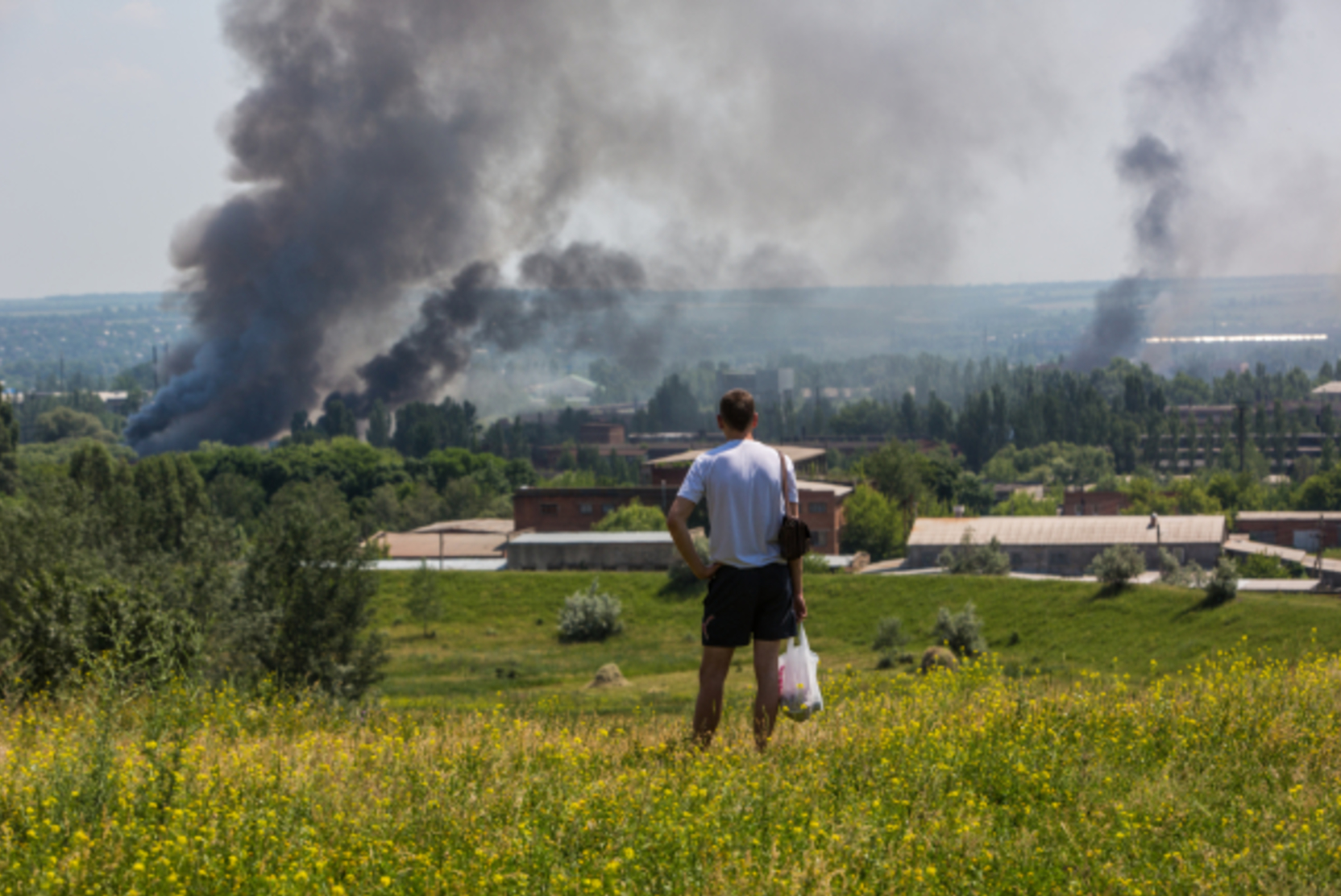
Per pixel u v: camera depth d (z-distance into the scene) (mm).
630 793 4656
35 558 38562
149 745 5043
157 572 36875
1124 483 199375
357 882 3631
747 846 3916
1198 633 56469
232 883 3586
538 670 61438
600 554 92188
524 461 188250
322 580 37688
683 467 120375
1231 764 5453
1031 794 4852
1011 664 53219
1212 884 3627
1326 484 150500
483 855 3785
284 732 7184
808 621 70000
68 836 3947
